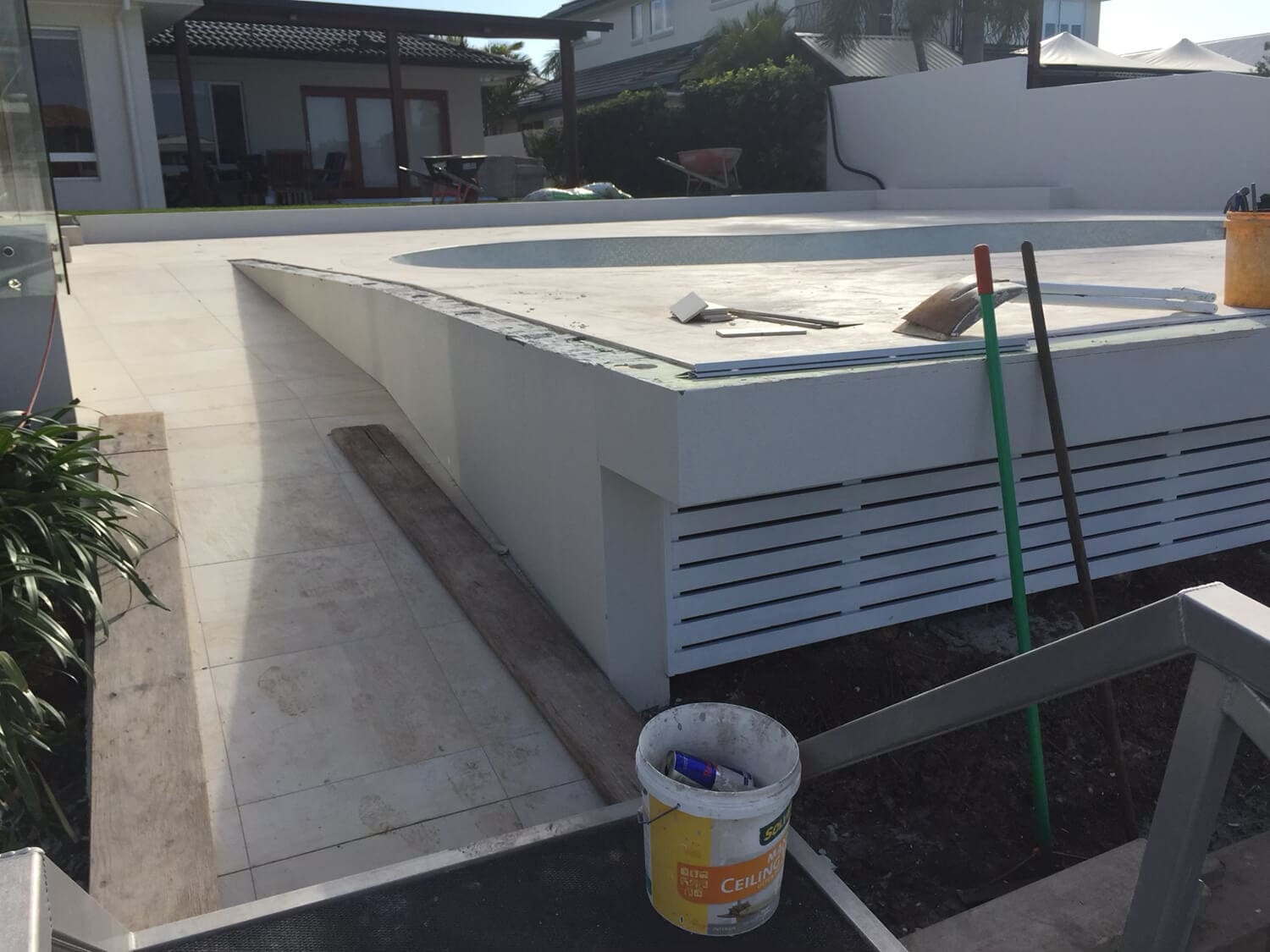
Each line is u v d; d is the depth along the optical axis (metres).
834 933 1.73
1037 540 3.05
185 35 11.93
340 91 15.83
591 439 2.61
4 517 2.75
